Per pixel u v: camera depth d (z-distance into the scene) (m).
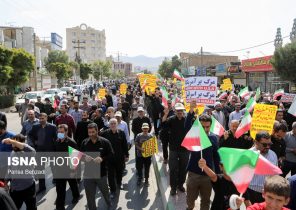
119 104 13.75
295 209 3.89
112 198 8.24
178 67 98.12
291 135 7.50
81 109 13.38
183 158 7.85
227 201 4.89
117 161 8.68
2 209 3.85
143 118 11.00
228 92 22.19
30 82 58.31
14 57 34.81
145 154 8.98
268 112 7.11
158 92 15.58
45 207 7.62
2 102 33.62
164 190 8.16
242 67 47.59
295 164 7.44
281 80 34.31
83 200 8.12
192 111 7.52
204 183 5.89
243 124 7.07
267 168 3.79
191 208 6.08
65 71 61.69
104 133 8.62
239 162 3.61
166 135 10.71
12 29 66.81
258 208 3.11
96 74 101.56
